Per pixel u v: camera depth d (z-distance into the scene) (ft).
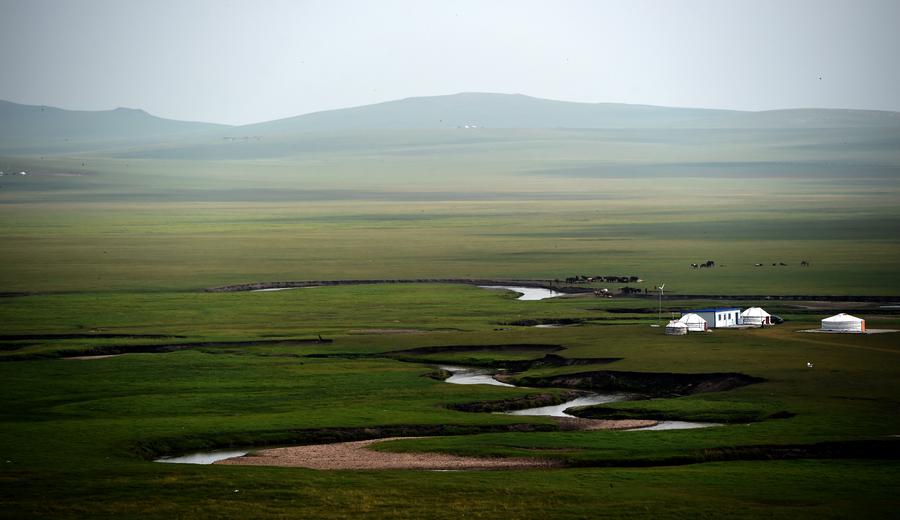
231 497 453.58
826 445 533.55
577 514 424.46
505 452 536.42
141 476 488.44
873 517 413.39
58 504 445.78
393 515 427.33
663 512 423.64
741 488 458.09
